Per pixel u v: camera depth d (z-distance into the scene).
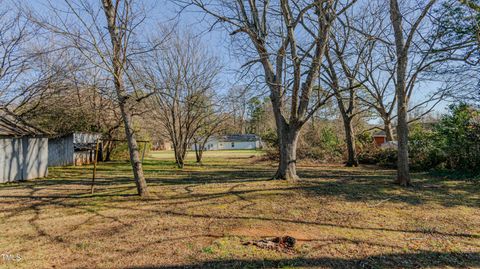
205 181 8.36
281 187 6.81
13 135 8.67
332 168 12.69
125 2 5.54
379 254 2.93
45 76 11.56
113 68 5.78
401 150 7.25
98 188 7.26
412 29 6.52
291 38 6.70
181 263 2.73
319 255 2.90
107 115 17.19
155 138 22.28
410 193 6.17
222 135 18.39
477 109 9.76
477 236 3.48
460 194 6.09
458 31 7.40
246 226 3.90
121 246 3.18
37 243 3.29
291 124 7.68
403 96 7.11
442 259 2.81
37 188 7.41
